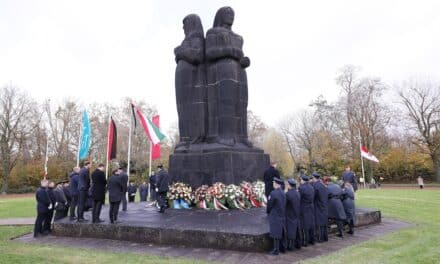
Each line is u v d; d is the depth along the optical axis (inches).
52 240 441.7
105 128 2113.7
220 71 611.8
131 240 404.8
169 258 315.9
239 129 621.0
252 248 338.0
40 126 2182.6
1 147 2006.6
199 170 581.0
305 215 374.0
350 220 445.7
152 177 767.1
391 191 1366.9
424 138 2082.9
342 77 2117.4
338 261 295.7
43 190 486.6
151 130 852.6
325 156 2223.2
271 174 510.0
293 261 307.3
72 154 2202.3
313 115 2645.2
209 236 359.3
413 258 305.1
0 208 931.3
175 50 659.4
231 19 645.3
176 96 649.0
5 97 2030.0
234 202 522.6
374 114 2033.7
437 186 1845.5
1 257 323.0
